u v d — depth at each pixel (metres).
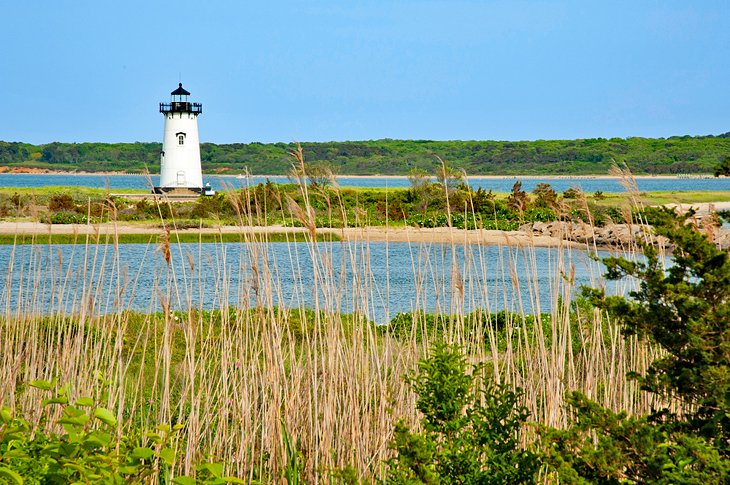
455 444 20.23
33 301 34.16
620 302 19.64
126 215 144.25
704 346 17.64
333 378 28.14
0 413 17.42
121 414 26.03
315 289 28.14
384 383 27.66
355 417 27.02
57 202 119.00
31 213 36.94
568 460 18.55
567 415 29.09
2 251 95.56
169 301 28.33
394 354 32.75
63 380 29.38
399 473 19.11
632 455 18.12
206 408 27.88
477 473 19.67
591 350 29.97
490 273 89.75
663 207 20.70
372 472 26.42
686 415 19.03
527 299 70.62
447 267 80.12
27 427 17.59
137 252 104.50
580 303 37.97
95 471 16.67
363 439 26.92
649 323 19.08
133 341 41.31
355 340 28.83
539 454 19.34
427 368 21.09
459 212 121.56
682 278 19.27
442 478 19.66
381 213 130.62
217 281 31.44
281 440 26.23
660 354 30.41
